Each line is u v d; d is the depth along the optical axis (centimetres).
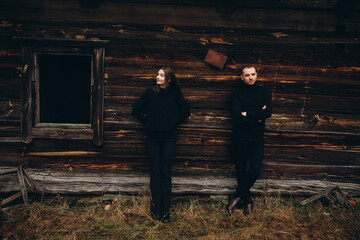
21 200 330
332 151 359
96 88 327
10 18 316
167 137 301
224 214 319
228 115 345
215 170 357
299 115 351
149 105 298
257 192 356
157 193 301
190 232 282
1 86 325
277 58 340
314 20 337
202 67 337
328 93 349
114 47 327
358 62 344
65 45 317
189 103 341
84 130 334
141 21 326
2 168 335
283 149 357
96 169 346
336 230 283
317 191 357
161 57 332
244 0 300
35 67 325
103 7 321
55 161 341
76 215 304
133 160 348
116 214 308
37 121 334
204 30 332
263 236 274
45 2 316
